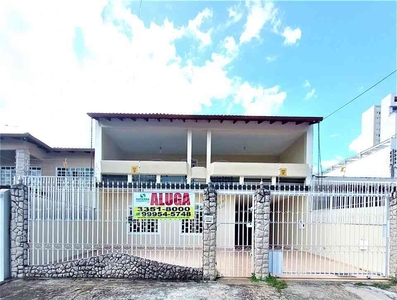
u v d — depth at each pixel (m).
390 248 7.36
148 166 13.49
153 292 6.21
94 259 7.16
